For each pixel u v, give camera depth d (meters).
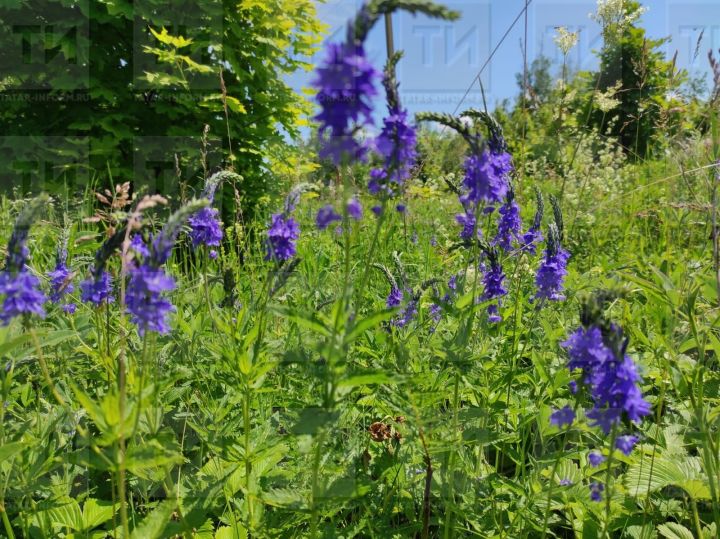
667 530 2.69
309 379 3.28
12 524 2.59
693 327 2.83
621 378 1.97
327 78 1.93
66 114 9.08
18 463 2.50
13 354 2.57
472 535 2.92
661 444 3.07
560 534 3.17
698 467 2.85
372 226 6.38
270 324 3.78
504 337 3.66
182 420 3.49
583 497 2.74
